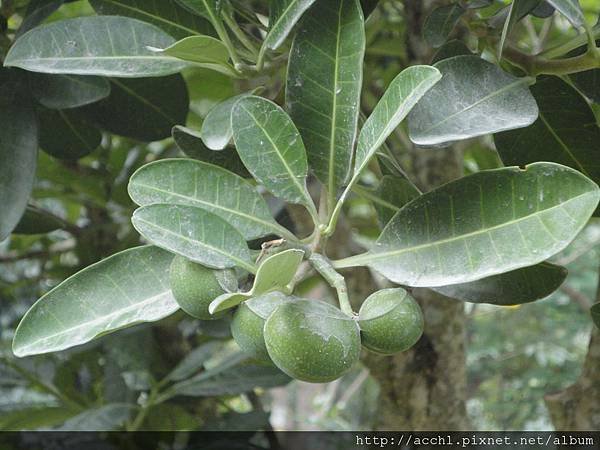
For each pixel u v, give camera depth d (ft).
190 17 1.30
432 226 0.98
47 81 1.36
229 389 1.93
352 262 1.00
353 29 1.04
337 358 0.87
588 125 1.28
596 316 1.19
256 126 0.99
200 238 0.92
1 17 1.51
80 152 1.67
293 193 1.00
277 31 1.07
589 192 0.87
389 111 0.90
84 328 1.03
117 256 1.06
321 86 1.06
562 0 1.05
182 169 1.01
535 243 0.90
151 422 2.18
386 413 1.96
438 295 1.89
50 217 1.95
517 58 1.18
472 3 1.28
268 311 0.93
